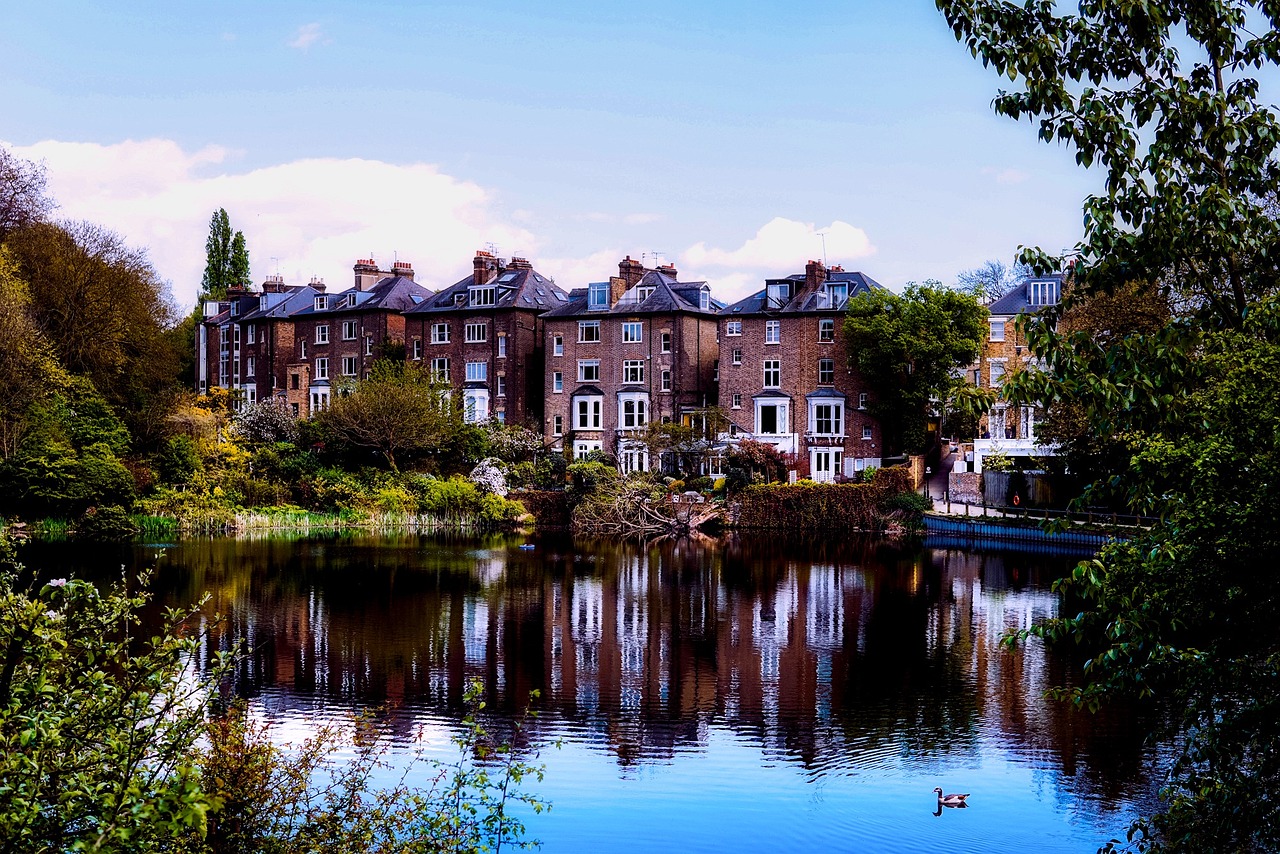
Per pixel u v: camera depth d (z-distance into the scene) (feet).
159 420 220.64
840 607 129.39
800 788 67.05
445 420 247.50
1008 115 39.22
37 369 193.57
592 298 277.03
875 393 249.75
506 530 220.02
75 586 32.73
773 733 78.43
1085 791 65.72
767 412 259.19
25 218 212.23
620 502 215.10
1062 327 143.23
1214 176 39.60
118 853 26.32
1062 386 38.34
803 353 255.91
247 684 89.56
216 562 160.04
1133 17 37.04
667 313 267.18
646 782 67.97
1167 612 39.01
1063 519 42.86
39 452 184.75
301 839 40.60
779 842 58.90
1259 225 38.83
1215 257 39.45
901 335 233.96
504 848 57.06
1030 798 64.54
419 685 91.35
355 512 220.43
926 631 114.73
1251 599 38.60
